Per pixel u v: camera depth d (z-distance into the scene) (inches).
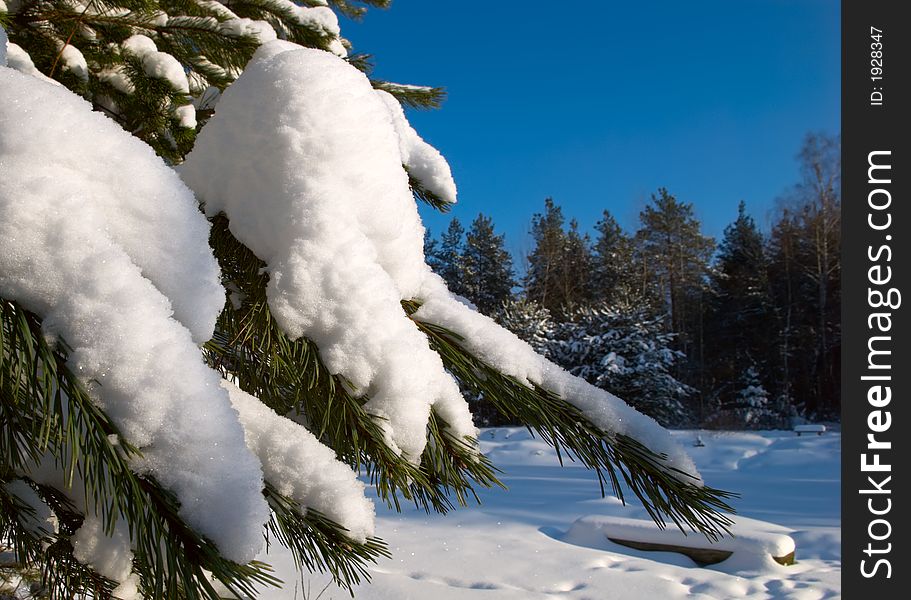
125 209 23.7
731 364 1203.2
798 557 201.5
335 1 146.6
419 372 30.3
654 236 1508.4
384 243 33.4
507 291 1449.3
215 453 20.4
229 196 32.7
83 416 20.4
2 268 20.6
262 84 33.6
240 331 32.5
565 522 235.6
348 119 33.0
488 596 155.4
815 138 1084.5
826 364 1080.8
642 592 164.6
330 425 31.4
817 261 1112.2
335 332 30.0
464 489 32.5
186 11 94.7
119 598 27.3
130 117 89.9
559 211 1544.0
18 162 22.0
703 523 34.7
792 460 553.6
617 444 35.5
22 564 33.4
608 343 851.4
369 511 27.2
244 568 20.5
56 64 82.8
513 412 35.3
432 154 55.3
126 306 20.8
